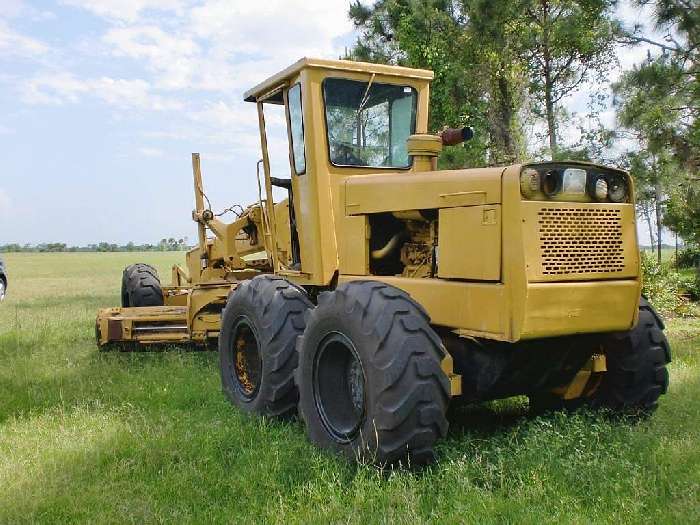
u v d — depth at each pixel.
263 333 4.75
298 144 5.27
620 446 3.83
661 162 10.58
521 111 13.60
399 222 4.48
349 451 3.82
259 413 4.83
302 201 5.23
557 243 3.58
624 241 3.79
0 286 16.78
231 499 3.50
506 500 3.25
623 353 4.31
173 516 3.29
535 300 3.47
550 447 3.72
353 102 5.14
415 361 3.53
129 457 4.08
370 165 5.23
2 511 3.34
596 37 13.04
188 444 4.23
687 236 11.42
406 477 3.50
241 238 7.71
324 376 4.16
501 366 3.82
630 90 10.63
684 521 3.00
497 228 3.57
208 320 6.95
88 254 83.94
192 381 6.04
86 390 5.88
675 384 5.45
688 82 10.27
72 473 3.82
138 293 9.04
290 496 3.48
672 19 10.20
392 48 15.87
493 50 13.20
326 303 4.09
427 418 3.51
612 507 3.18
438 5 13.56
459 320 3.79
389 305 3.71
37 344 8.29
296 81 5.18
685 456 3.70
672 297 12.18
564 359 4.03
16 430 4.68
